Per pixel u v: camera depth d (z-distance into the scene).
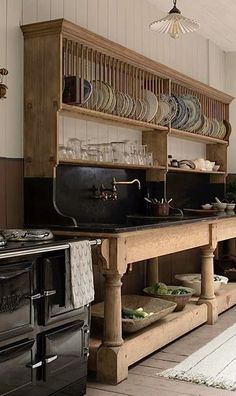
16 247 2.52
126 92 4.27
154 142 4.74
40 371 2.62
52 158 3.36
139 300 4.20
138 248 3.40
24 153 3.46
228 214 4.93
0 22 3.28
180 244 3.99
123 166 4.15
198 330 4.35
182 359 3.61
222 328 4.41
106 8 4.32
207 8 5.00
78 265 2.84
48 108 3.37
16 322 2.45
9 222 3.35
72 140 3.67
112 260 3.16
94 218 4.11
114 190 4.15
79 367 2.92
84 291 2.86
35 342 2.59
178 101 4.86
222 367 3.44
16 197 3.41
